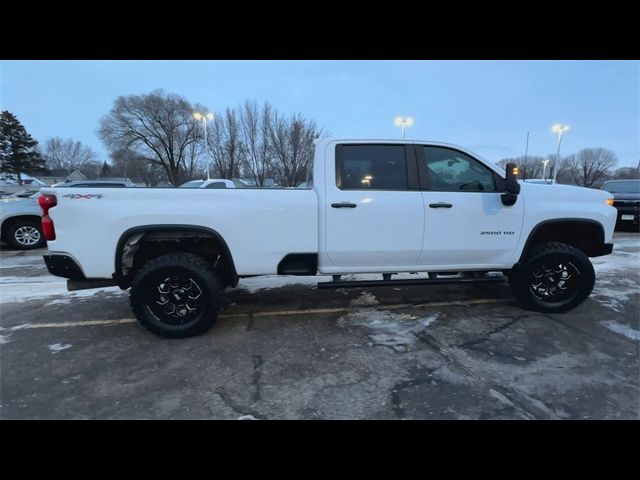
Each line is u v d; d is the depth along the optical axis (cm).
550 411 248
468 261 405
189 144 5150
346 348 340
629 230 1152
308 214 368
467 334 367
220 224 356
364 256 383
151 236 363
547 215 402
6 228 859
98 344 354
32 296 501
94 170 8312
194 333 362
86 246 345
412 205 380
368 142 382
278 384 283
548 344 344
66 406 259
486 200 394
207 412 252
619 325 386
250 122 3500
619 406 252
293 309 441
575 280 412
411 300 468
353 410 252
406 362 314
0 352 339
